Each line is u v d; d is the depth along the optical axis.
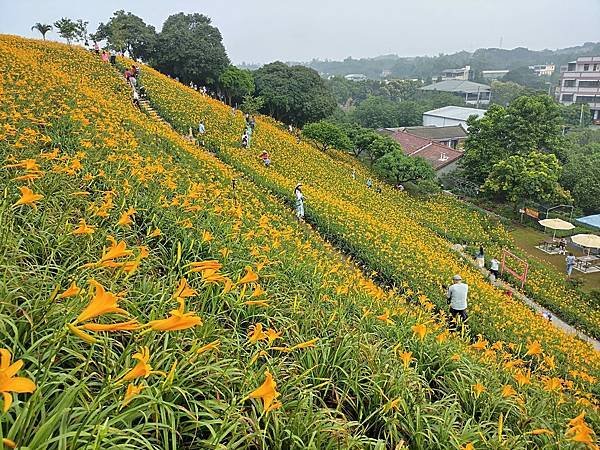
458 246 24.36
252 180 17.12
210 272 3.12
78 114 10.08
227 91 47.09
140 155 9.94
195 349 3.21
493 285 18.12
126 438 2.51
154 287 4.24
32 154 6.61
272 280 6.00
